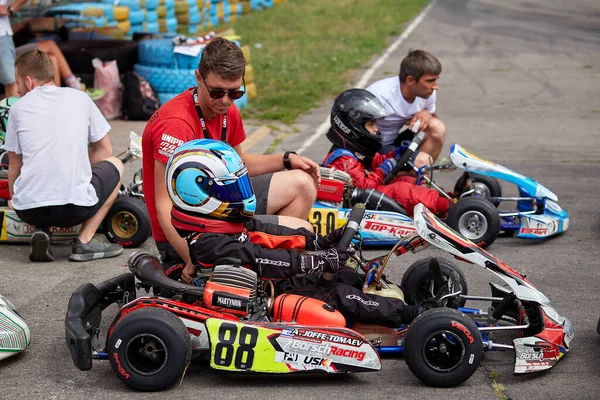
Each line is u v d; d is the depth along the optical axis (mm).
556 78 11969
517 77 12117
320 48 14695
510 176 5551
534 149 8086
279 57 13758
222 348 3303
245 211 3361
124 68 9625
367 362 3316
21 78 5113
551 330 3490
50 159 4922
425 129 6031
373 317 3516
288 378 3465
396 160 5609
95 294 3617
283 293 3574
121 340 3242
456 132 8906
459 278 3939
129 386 3328
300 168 4168
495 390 3324
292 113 9875
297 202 4270
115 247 5266
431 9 20656
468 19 18703
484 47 14859
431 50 14688
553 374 3490
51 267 5035
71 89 5156
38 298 4477
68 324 3318
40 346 3836
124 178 7109
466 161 5566
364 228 5176
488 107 10211
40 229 5078
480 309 4242
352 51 14367
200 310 3361
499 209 6219
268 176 4254
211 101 3604
